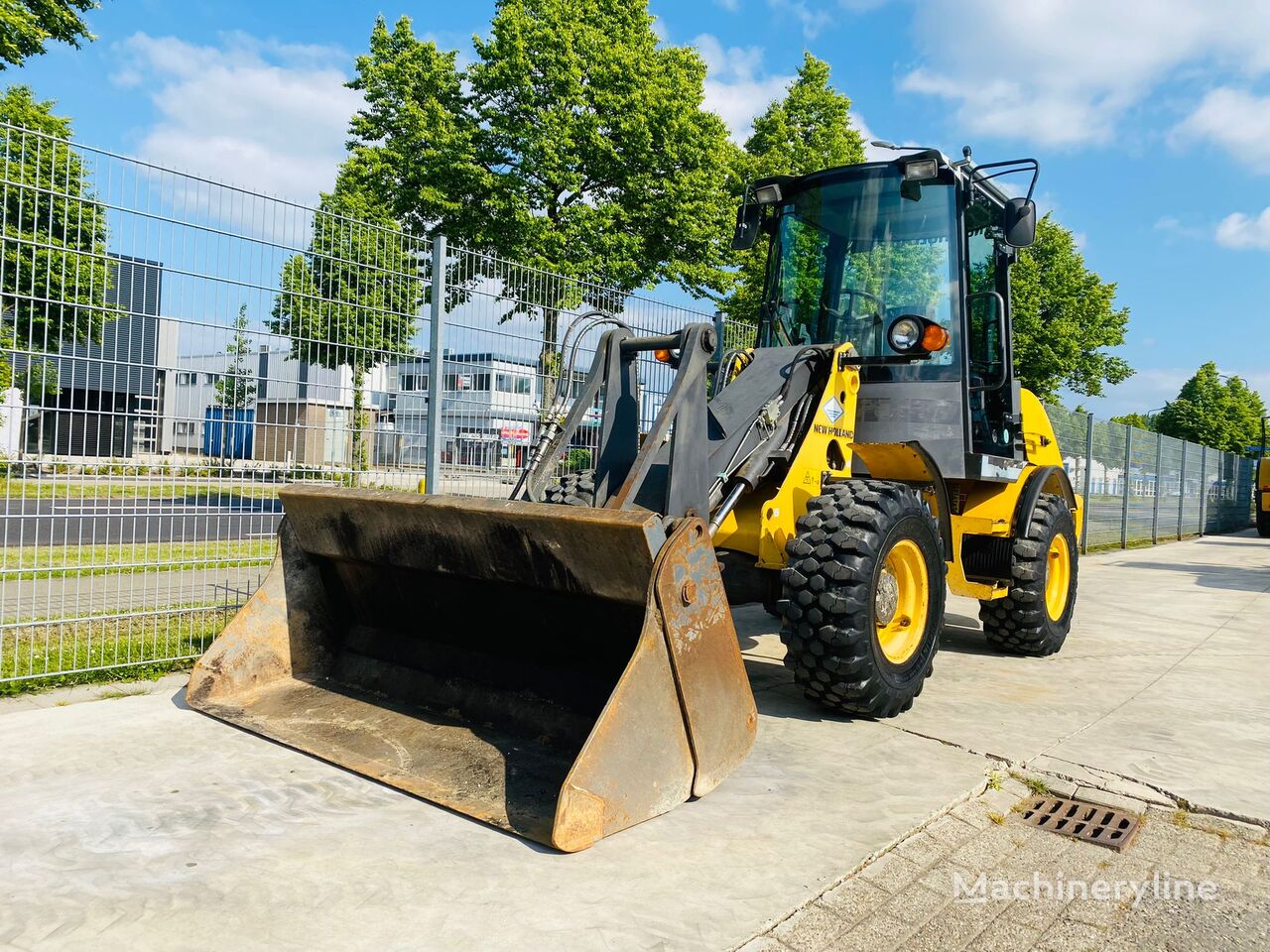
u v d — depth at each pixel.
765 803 3.16
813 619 3.87
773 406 4.29
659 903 2.42
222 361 4.78
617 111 16.02
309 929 2.23
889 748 3.82
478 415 6.01
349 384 5.35
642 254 16.59
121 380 4.43
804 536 3.98
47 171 4.09
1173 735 4.21
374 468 5.47
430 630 3.95
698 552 3.15
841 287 5.24
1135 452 17.31
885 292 5.11
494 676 3.69
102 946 2.13
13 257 4.00
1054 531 5.84
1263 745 4.11
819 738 3.92
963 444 4.88
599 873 2.58
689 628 3.12
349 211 15.94
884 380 5.09
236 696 3.94
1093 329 33.22
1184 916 2.54
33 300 4.08
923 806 3.20
